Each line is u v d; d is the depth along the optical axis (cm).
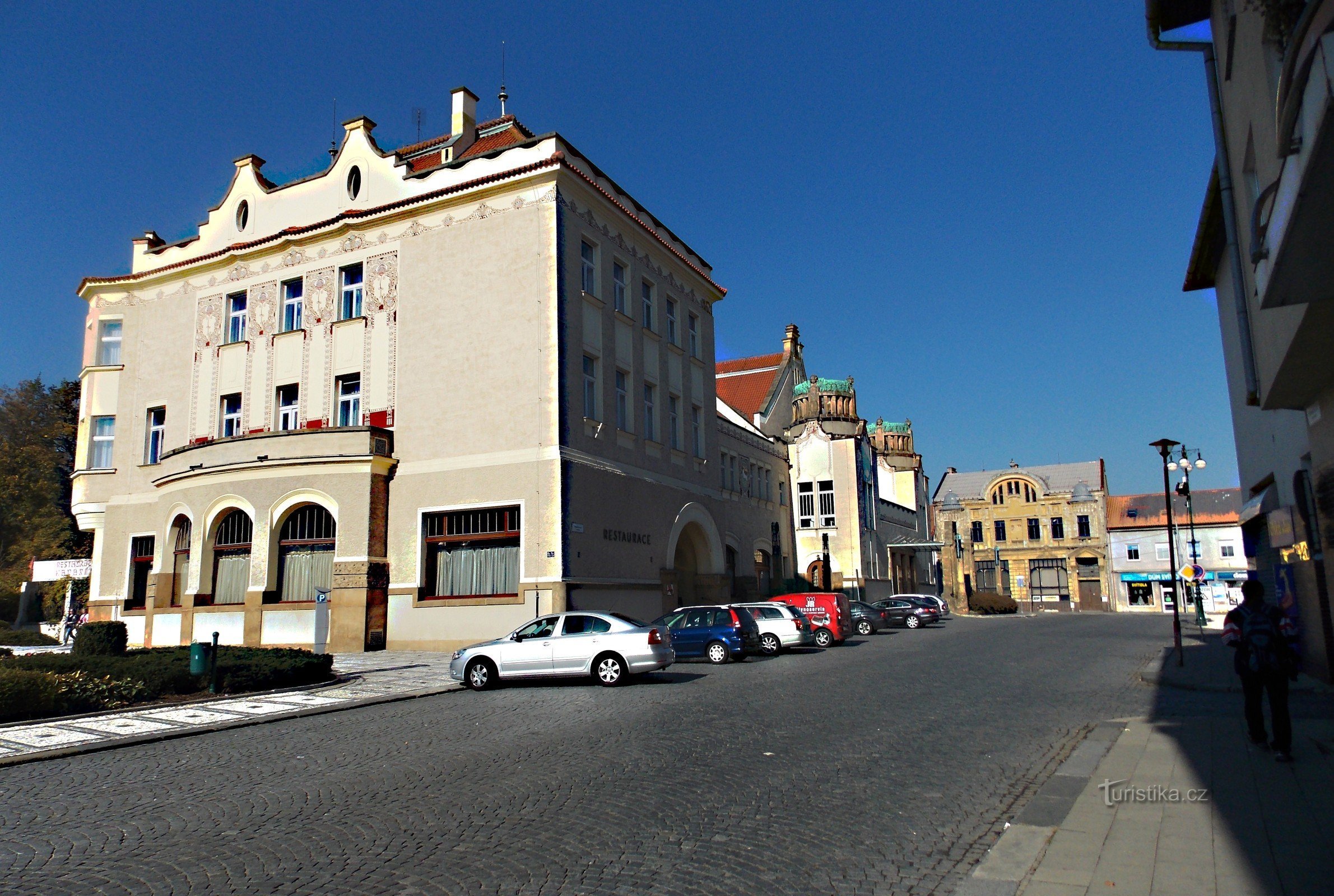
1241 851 621
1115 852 628
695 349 3497
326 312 2864
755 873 602
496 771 926
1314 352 1025
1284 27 681
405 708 1464
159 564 2878
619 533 2686
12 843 698
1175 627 2027
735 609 2459
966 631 3772
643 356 3022
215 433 3005
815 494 5009
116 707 1459
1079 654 2397
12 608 5056
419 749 1070
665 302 3238
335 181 2972
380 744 1115
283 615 2556
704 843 668
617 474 2711
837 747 1030
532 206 2595
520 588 2397
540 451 2453
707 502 3353
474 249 2659
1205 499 8125
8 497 5562
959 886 569
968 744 1048
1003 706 1382
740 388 5569
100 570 3189
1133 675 1842
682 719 1247
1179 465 4147
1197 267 2172
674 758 973
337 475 2578
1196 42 1242
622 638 1711
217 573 2756
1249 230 1059
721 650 2225
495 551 2497
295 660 1775
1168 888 555
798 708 1354
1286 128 627
